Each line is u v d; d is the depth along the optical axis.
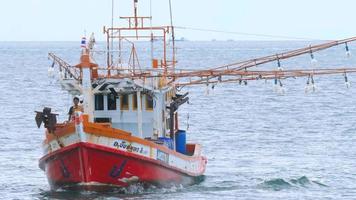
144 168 86.56
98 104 91.75
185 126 167.50
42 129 158.88
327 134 154.38
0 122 170.62
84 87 87.94
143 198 85.56
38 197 88.50
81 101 95.25
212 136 151.25
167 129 97.12
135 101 91.88
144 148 86.12
